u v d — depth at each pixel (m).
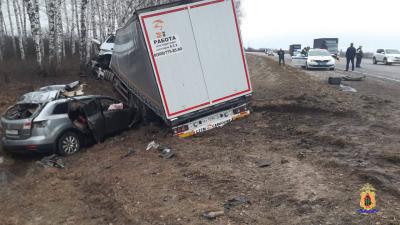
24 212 6.70
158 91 9.77
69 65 19.67
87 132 10.67
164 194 6.53
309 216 5.21
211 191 6.47
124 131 11.90
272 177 6.80
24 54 23.64
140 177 7.50
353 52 24.61
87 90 15.87
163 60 9.72
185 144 9.55
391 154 7.34
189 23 9.86
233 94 10.38
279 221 5.20
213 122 10.62
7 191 7.81
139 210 6.05
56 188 7.77
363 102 13.09
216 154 8.48
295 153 8.18
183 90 9.92
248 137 9.77
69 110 10.31
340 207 5.34
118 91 16.33
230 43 10.24
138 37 10.24
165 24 9.67
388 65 33.69
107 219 6.09
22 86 15.66
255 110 12.80
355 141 8.57
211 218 5.45
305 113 12.29
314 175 6.69
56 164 9.33
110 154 9.63
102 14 27.16
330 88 16.12
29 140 9.55
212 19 10.04
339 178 6.43
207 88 10.12
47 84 16.59
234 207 5.75
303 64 27.58
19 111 10.07
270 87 17.62
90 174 8.34
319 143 8.84
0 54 22.75
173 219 5.58
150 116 12.15
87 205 6.76
